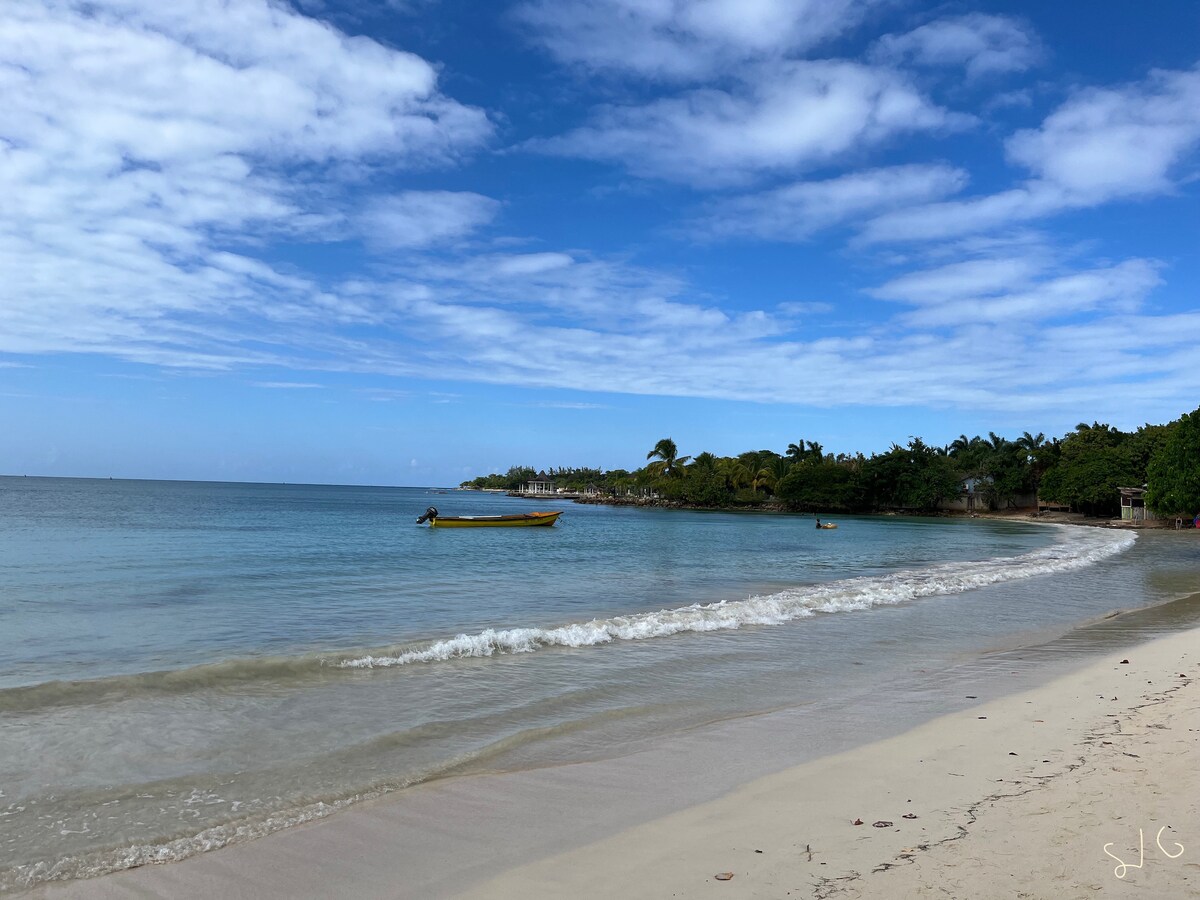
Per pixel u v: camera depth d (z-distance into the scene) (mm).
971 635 13938
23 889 4637
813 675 10633
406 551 33625
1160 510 49500
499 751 7289
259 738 7637
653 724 8219
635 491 138875
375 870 4840
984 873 4348
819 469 99750
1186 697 8633
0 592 18406
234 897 4531
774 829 5238
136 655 11914
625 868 4711
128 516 58156
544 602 18000
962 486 97375
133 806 5926
